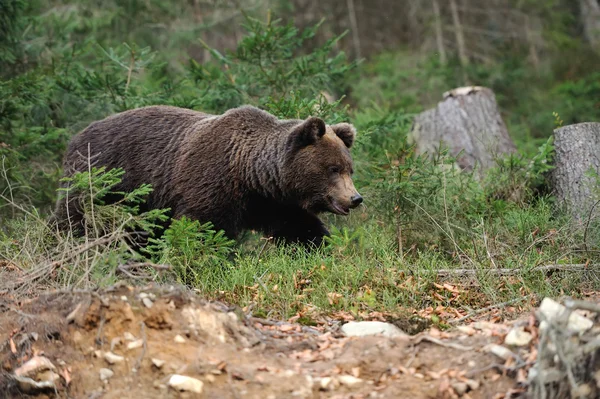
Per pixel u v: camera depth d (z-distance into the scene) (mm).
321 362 7734
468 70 29484
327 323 9461
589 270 11062
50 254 10305
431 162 13930
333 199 12422
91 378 7613
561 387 6758
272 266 11188
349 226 14227
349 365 7578
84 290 8367
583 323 7184
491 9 34062
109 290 8227
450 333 8109
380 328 8711
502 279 10961
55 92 16906
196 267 11156
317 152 12414
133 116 13805
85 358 7809
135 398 7352
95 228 10477
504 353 7293
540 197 14367
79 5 23766
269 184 12688
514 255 11828
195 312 8180
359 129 18500
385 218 13617
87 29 23828
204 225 11414
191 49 29188
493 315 9859
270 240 13250
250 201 12875
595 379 6660
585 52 32344
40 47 18766
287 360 7820
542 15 33625
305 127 12320
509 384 7051
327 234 13391
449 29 32781
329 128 13008
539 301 10141
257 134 12852
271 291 10414
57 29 20172
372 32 34750
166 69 24609
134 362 7672
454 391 7047
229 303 10281
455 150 17984
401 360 7602
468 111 18641
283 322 9156
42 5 23234
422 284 10820
